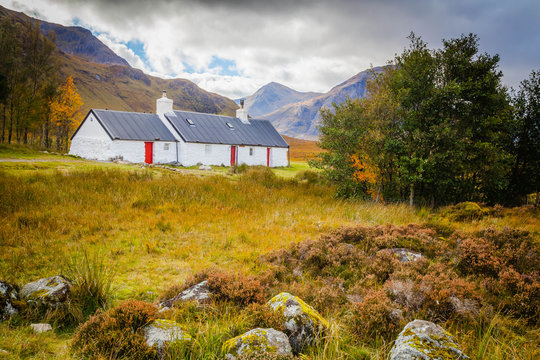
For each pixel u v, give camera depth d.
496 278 6.11
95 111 31.95
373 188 16.75
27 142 40.44
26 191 10.78
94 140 31.88
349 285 5.88
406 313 4.66
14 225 8.28
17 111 36.66
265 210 12.17
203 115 39.34
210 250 8.07
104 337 3.55
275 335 3.62
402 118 16.39
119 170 16.47
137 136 31.84
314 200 15.02
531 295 5.04
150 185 13.47
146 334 3.70
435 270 6.03
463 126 16.66
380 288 5.43
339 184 16.62
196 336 3.71
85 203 10.70
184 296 5.02
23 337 3.72
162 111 36.28
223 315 4.53
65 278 5.06
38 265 6.34
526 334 4.41
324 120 17.44
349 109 17.00
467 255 6.71
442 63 17.19
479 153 16.42
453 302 4.73
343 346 3.91
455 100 15.90
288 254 7.43
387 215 12.66
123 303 4.09
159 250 7.77
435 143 15.41
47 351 3.58
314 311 4.39
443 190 17.34
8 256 6.62
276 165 42.16
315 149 108.94
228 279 5.35
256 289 5.19
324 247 7.49
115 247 7.69
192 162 34.47
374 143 15.59
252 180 17.81
